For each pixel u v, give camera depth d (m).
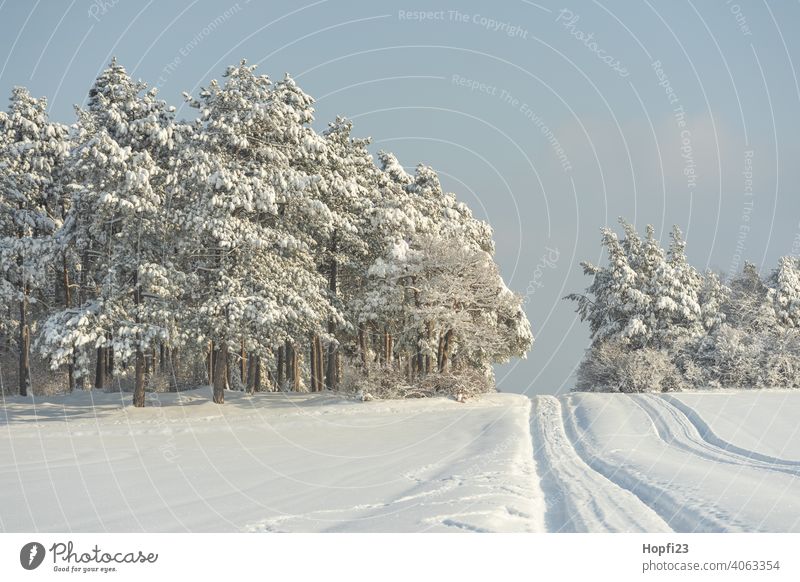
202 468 17.55
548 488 13.84
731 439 20.75
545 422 27.81
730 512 10.85
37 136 41.84
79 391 41.59
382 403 35.09
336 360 49.91
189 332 32.69
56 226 42.47
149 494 13.96
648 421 25.91
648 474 14.86
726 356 43.94
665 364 42.94
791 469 15.41
